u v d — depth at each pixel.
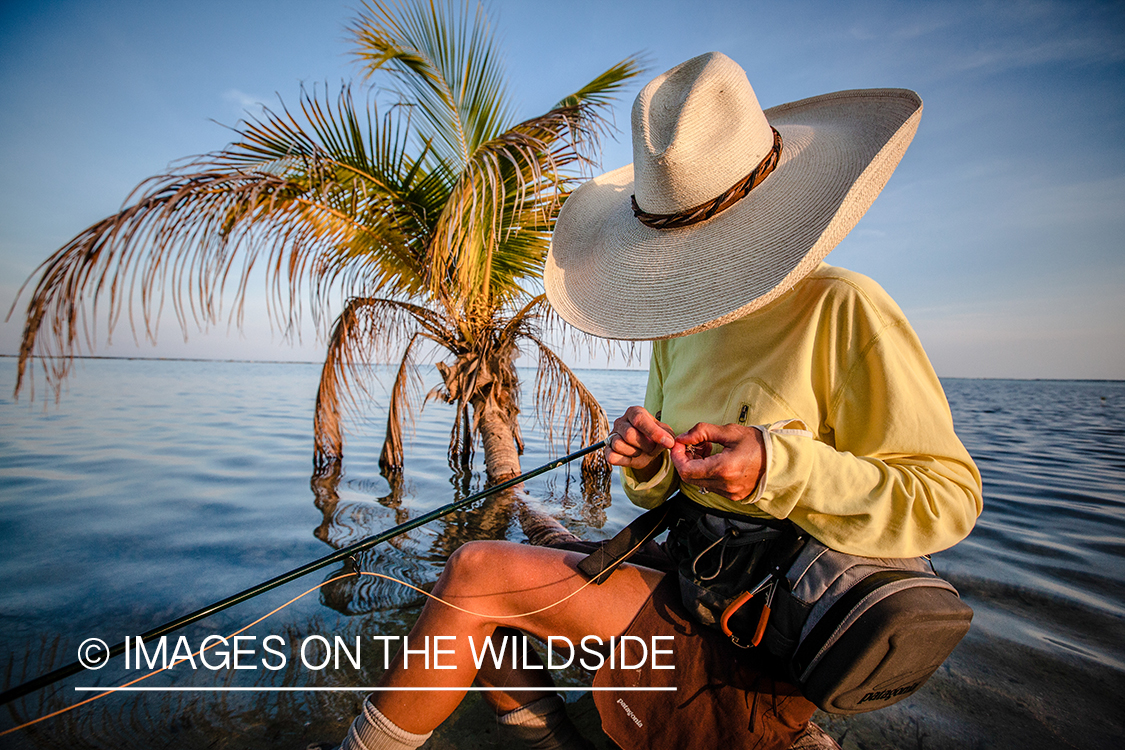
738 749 0.97
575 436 4.97
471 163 3.86
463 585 1.11
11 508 3.56
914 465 0.90
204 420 8.54
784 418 0.98
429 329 5.00
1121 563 2.62
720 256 1.00
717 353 1.11
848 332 0.96
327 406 5.02
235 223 3.04
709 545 1.03
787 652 0.92
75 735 1.40
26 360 2.20
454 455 5.35
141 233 2.53
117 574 2.44
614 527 3.20
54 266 2.26
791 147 1.08
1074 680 1.62
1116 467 5.32
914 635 0.78
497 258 4.64
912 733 1.39
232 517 3.38
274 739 1.40
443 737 1.40
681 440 0.90
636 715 1.01
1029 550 2.82
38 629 1.95
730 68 1.03
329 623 1.98
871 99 1.04
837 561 0.89
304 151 3.70
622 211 1.34
